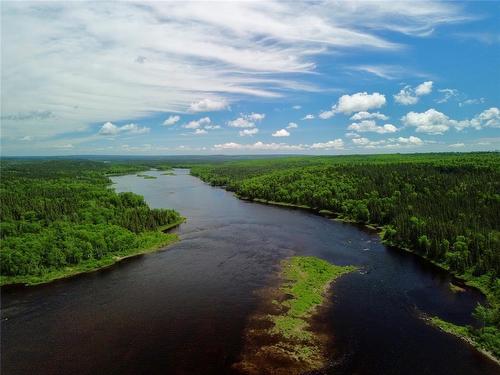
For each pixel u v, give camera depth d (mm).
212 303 86438
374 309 83250
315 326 76125
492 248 104438
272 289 93438
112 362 65500
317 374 61688
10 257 105125
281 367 63469
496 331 70500
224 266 110688
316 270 105250
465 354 66562
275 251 124625
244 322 77750
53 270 107938
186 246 132500
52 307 86375
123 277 104000
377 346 69125
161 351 68375
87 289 96312
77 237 120500
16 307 86875
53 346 70562
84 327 77062
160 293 92562
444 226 124125
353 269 107688
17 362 66000
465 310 82875
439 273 105062
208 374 62000
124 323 78312
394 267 109812
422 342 70312
